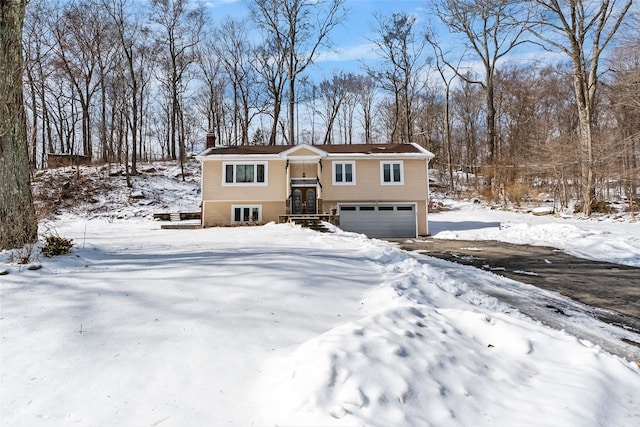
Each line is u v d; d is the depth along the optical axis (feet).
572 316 18.10
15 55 21.93
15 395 8.66
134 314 13.29
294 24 100.37
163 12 99.60
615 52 70.13
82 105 101.91
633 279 26.53
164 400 8.61
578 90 74.38
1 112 20.58
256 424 7.84
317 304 15.10
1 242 20.17
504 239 52.54
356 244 33.32
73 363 10.05
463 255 38.40
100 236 41.39
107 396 8.71
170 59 106.32
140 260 22.21
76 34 91.86
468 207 97.55
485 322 13.92
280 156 65.62
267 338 11.76
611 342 14.87
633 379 10.82
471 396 9.33
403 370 9.66
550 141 84.99
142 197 83.76
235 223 64.39
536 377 10.66
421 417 8.25
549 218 73.26
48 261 19.62
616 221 63.16
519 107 126.41
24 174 21.66
